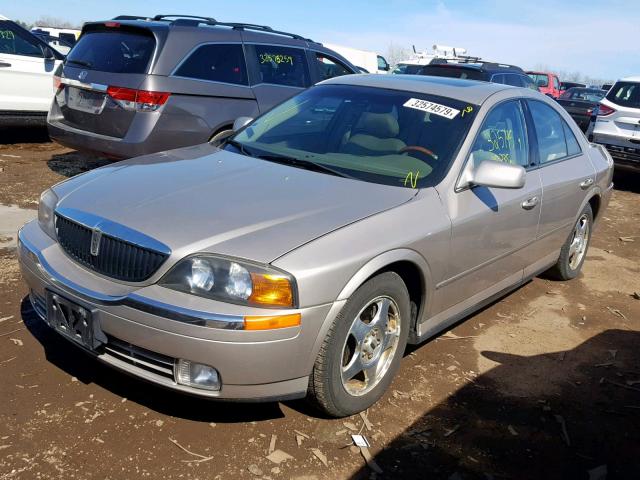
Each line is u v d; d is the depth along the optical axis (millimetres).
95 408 2988
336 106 4160
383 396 3350
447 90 4113
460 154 3609
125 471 2604
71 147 6766
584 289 5398
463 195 3527
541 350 4141
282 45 7398
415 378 3584
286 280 2590
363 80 4418
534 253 4520
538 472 2887
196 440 2838
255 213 2895
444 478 2770
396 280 3104
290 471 2703
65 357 3400
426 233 3180
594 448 3121
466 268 3623
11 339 3525
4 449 2654
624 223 7906
